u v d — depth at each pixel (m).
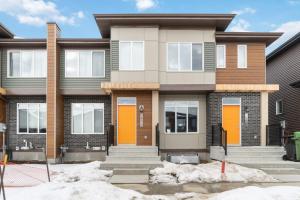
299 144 15.67
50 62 18.41
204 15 17.27
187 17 17.30
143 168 14.28
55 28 18.56
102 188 9.44
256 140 17.97
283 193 9.09
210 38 18.06
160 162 14.98
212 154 17.39
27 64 19.42
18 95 19.47
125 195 9.27
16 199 8.53
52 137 18.09
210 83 17.83
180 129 18.67
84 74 19.38
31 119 19.61
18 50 19.39
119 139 17.73
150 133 17.72
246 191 9.49
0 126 17.22
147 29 17.80
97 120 19.67
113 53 17.70
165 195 10.15
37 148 19.20
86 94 19.23
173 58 18.02
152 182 12.25
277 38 18.33
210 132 17.95
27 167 15.73
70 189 8.96
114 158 15.79
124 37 17.77
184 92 18.50
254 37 18.22
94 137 19.55
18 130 19.55
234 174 12.77
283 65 23.30
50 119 18.19
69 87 19.27
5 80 19.27
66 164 17.70
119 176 13.20
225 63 18.41
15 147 19.33
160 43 18.02
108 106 19.64
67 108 19.64
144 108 17.83
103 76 19.36
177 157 17.22
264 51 18.55
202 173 12.74
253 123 18.06
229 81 18.33
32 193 8.94
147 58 17.67
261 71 18.44
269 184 11.84
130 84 17.28
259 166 14.75
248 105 18.12
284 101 22.97
